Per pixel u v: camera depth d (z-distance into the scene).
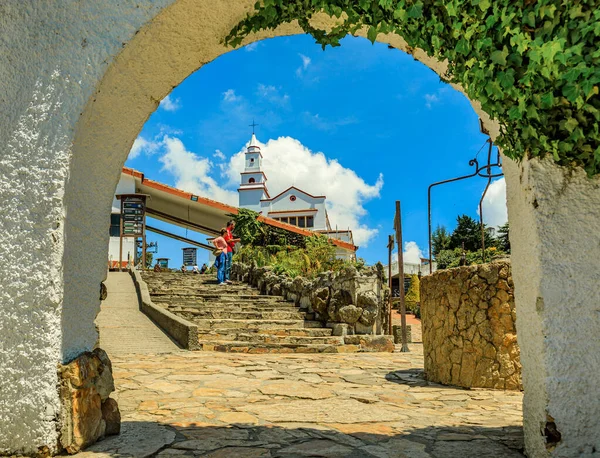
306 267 16.62
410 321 20.09
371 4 2.62
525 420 2.76
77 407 2.83
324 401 4.62
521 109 2.34
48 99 2.80
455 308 5.52
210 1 2.75
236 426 3.61
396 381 5.81
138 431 3.38
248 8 2.86
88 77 2.79
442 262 23.75
